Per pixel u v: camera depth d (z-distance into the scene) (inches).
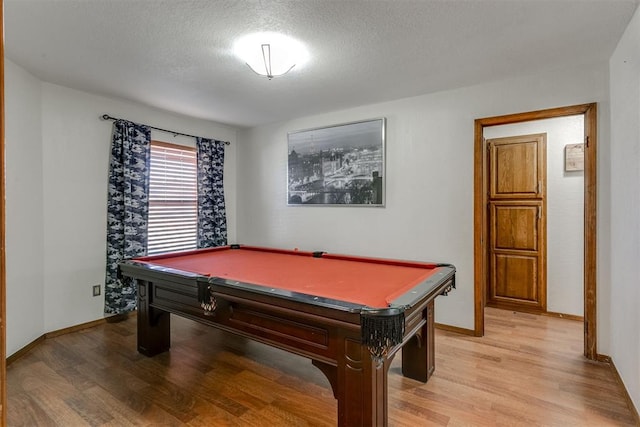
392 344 57.2
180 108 150.6
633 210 76.4
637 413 72.2
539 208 149.4
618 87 89.4
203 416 75.7
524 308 152.6
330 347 68.1
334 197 155.9
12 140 103.3
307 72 110.0
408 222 136.5
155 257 115.2
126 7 74.1
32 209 112.3
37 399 82.0
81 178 129.0
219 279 81.4
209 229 175.9
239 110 153.8
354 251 150.6
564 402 80.0
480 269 121.7
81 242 129.1
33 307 112.5
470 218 123.4
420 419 73.9
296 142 168.9
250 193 188.7
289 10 75.4
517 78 113.9
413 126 134.7
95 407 78.8
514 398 81.8
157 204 156.3
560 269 145.4
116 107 139.5
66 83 119.8
